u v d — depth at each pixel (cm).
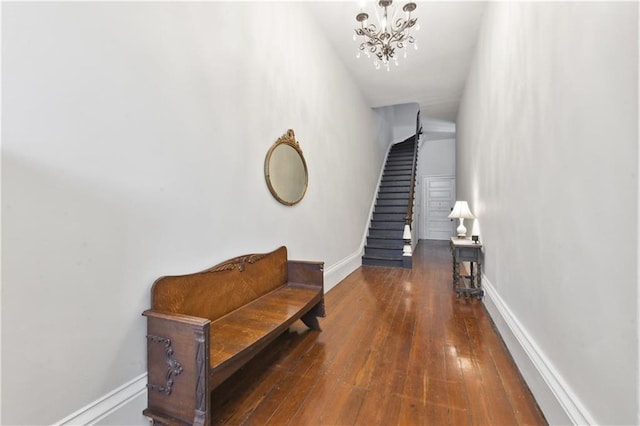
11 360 109
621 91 99
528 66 191
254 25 257
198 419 139
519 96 210
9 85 110
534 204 182
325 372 207
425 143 984
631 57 94
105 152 142
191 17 193
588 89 120
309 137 362
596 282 115
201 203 200
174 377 147
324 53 405
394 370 209
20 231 112
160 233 170
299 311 226
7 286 108
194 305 187
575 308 132
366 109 634
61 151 125
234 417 163
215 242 212
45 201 119
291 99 318
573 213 134
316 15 368
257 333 185
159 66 170
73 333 128
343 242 488
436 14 351
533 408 168
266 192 273
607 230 108
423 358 225
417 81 539
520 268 210
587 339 122
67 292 126
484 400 176
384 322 296
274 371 208
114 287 145
